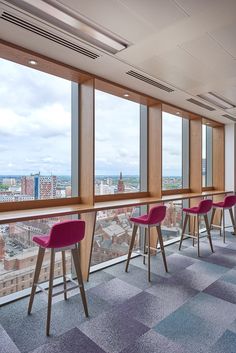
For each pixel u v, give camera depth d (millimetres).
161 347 1967
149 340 2049
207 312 2467
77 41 2486
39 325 2240
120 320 2322
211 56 2814
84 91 3416
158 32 2328
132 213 4223
